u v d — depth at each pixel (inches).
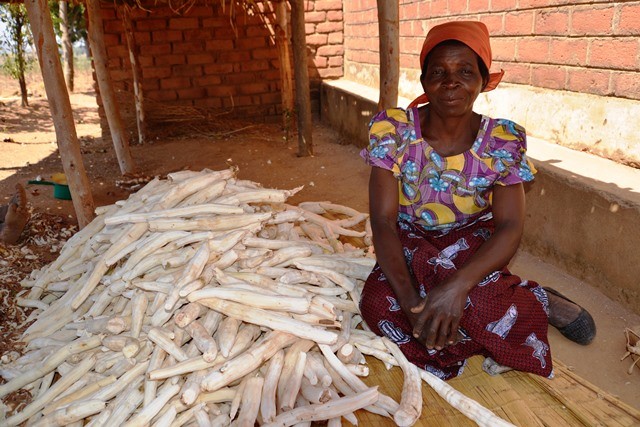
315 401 73.9
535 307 82.8
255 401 73.6
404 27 266.1
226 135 310.3
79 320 92.7
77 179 152.5
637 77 134.9
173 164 256.4
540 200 139.7
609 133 144.9
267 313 82.3
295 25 244.7
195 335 79.6
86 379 81.4
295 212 109.2
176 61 312.5
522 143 81.5
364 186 212.7
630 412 73.7
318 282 93.9
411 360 82.2
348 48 339.0
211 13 310.8
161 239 93.1
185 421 73.6
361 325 93.7
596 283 125.3
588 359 100.1
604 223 120.3
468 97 76.6
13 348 92.5
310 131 259.8
